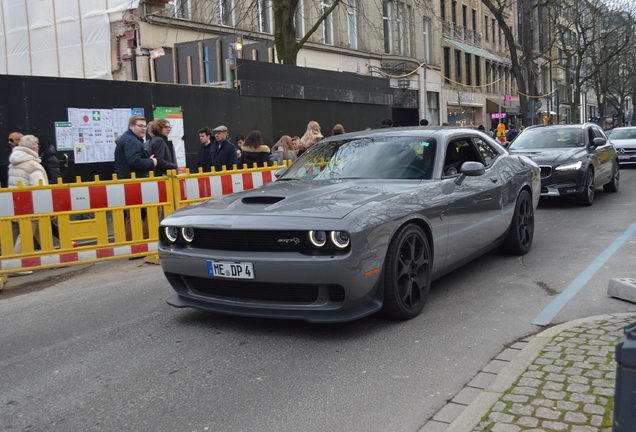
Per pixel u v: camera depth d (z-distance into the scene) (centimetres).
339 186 484
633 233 780
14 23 1961
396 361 380
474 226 547
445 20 3606
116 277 681
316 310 407
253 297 429
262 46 1608
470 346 401
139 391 354
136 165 790
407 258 454
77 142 1016
